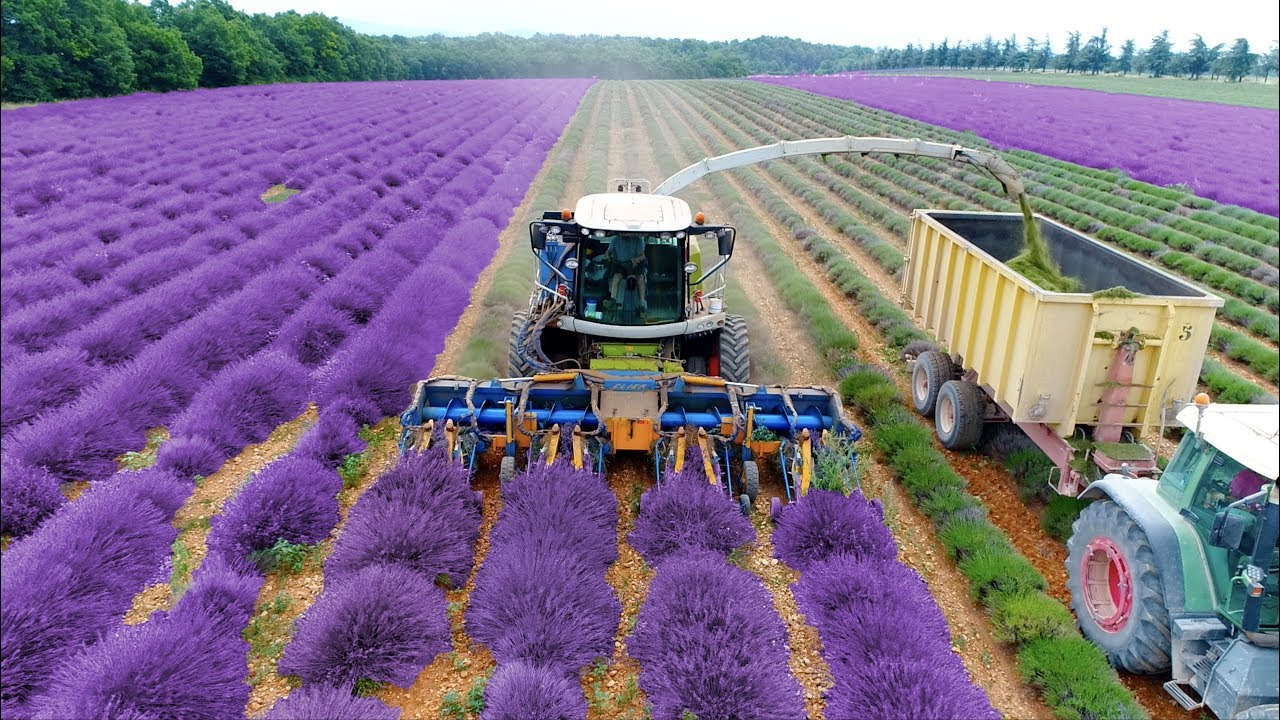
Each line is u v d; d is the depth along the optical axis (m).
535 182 24.11
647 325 8.26
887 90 61.00
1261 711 4.46
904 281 10.22
